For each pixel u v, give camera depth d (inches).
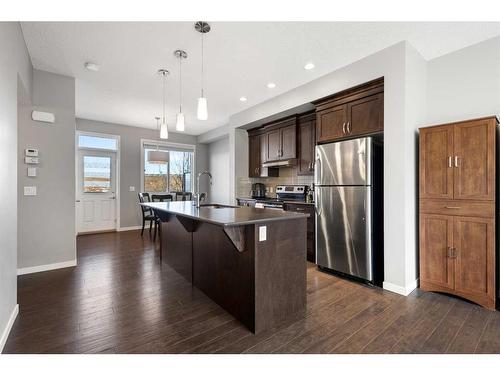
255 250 76.9
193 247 113.6
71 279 118.7
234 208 120.4
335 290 107.8
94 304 93.8
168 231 141.0
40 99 129.3
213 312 89.0
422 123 112.7
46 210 131.6
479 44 103.1
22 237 125.8
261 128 200.8
